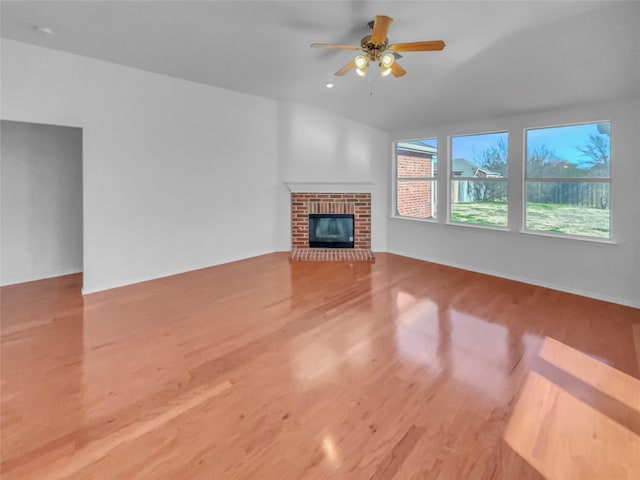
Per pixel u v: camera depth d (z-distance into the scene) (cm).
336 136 645
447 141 564
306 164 644
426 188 614
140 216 475
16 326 339
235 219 591
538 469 175
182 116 507
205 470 175
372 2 285
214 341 311
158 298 418
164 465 177
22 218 474
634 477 170
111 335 322
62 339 313
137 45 379
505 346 300
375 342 308
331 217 658
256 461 180
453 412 217
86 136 420
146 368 267
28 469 174
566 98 402
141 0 291
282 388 242
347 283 479
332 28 334
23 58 371
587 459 181
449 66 396
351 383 248
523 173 475
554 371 262
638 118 373
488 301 409
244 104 584
